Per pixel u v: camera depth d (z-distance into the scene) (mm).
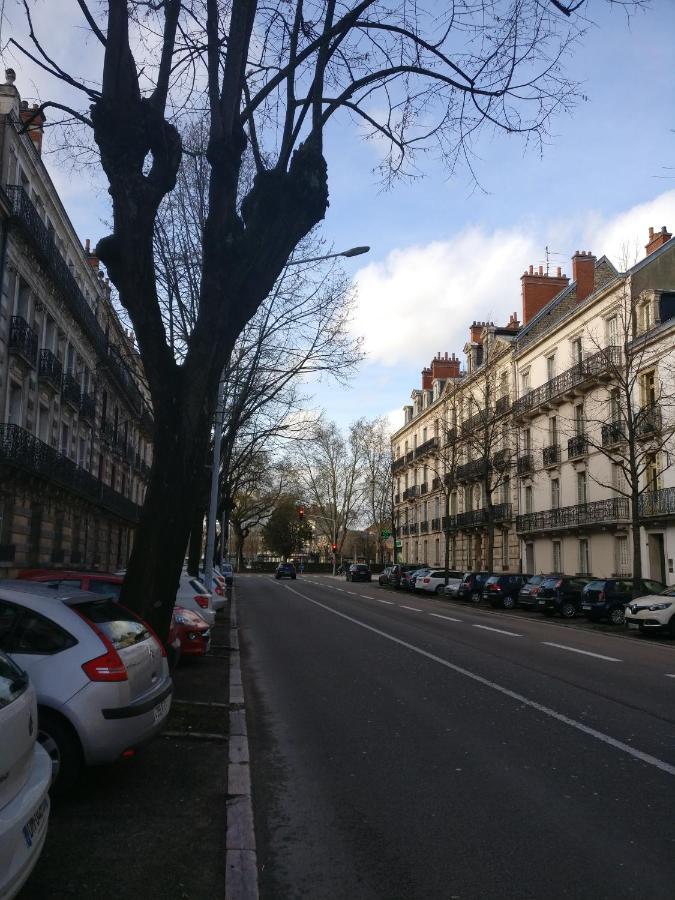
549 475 38750
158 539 8008
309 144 8422
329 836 4984
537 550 40344
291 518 90438
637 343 29672
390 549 85188
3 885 2986
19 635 5547
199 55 8945
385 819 5297
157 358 8156
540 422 39906
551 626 22578
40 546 26594
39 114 8719
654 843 4789
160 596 7965
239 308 8406
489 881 4250
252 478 38250
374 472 69062
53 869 4242
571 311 36188
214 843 4742
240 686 10500
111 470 40906
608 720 8406
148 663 6199
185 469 8148
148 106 7820
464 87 8492
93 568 36375
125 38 7660
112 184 7820
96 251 7965
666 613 19531
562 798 5699
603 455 33250
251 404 24328
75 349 31578
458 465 51969
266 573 89938
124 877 4184
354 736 7754
